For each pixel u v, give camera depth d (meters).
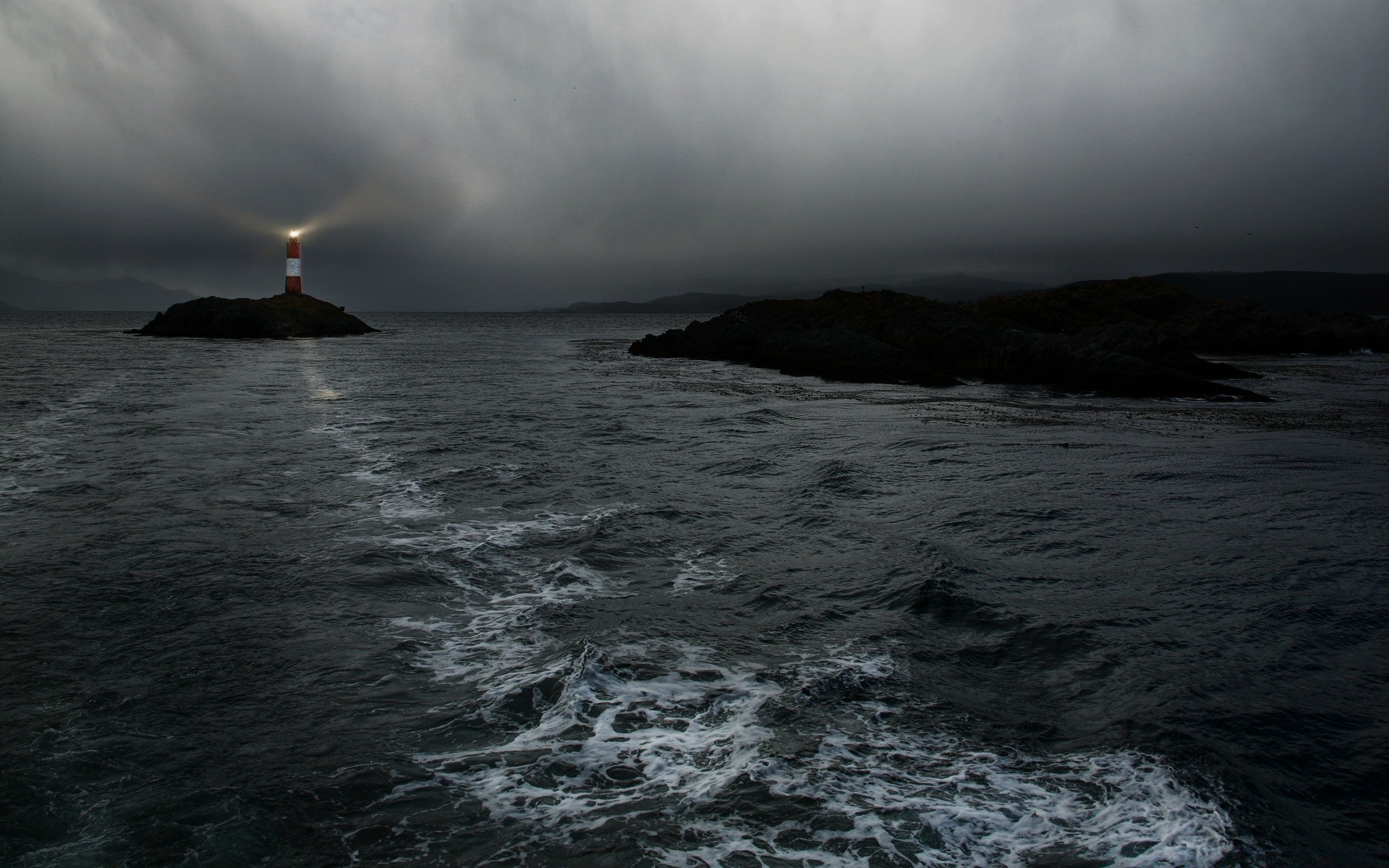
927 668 7.55
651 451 19.28
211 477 15.84
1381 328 59.81
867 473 16.38
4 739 6.24
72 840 5.06
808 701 6.85
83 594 9.41
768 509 13.45
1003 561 10.77
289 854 4.99
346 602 9.21
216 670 7.50
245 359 55.41
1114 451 19.45
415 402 30.05
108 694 7.03
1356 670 7.59
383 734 6.40
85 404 28.08
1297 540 11.78
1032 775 5.82
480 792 5.66
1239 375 38.84
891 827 5.24
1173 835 5.13
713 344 59.22
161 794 5.56
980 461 17.97
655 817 5.37
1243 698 6.99
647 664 7.59
